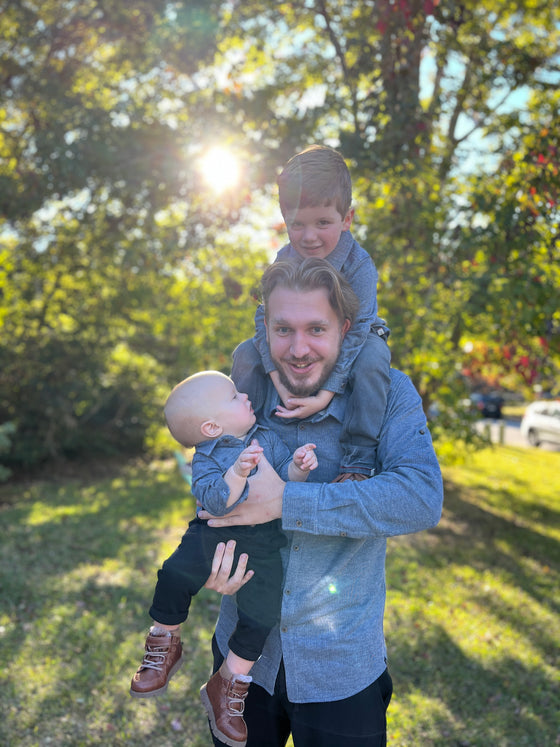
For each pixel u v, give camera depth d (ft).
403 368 22.47
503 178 20.75
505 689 13.64
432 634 16.12
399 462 4.64
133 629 15.52
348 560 4.87
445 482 39.09
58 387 37.45
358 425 4.73
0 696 12.37
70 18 32.48
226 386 4.99
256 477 4.67
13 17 32.58
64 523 25.59
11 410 37.06
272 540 4.91
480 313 22.08
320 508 4.52
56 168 28.73
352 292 4.79
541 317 21.50
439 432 25.12
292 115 28.78
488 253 20.63
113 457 44.21
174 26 30.01
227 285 27.35
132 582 18.78
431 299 22.00
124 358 44.91
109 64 34.83
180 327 36.52
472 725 12.12
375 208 22.04
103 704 12.27
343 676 4.79
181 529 25.04
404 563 21.85
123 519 26.45
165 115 31.50
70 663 13.83
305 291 4.57
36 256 35.63
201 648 14.79
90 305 38.75
